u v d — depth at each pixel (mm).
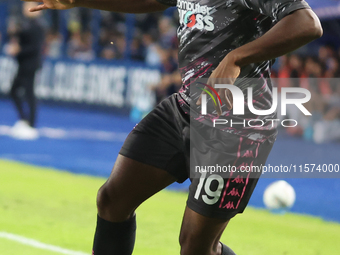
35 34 35812
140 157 8312
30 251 12297
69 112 57250
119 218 8578
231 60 6852
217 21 7832
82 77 59062
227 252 8898
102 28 61312
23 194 18828
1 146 31656
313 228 16453
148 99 53000
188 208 8117
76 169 25688
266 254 13133
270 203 18312
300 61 42562
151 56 55531
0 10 61719
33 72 36188
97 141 37281
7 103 61500
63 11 62719
